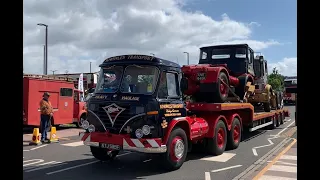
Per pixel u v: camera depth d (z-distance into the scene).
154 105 7.24
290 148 11.13
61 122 17.34
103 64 8.11
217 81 9.88
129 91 7.49
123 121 7.23
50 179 6.91
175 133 7.67
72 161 8.93
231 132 10.79
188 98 10.30
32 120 15.33
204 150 9.87
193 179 6.95
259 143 12.55
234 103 10.71
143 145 6.93
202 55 13.48
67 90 17.80
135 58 7.75
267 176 7.08
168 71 7.91
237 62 12.70
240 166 8.32
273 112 17.45
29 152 10.45
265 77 16.44
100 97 7.68
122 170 7.80
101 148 7.91
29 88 15.22
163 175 7.30
